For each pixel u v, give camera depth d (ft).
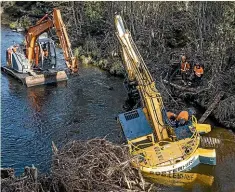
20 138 96.27
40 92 123.03
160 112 84.38
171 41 132.77
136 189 72.90
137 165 75.72
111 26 149.48
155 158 78.89
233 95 101.55
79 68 141.49
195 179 78.02
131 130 83.05
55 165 71.51
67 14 176.45
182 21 133.69
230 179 77.87
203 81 111.55
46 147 92.22
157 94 84.53
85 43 157.28
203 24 122.72
